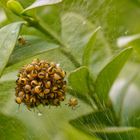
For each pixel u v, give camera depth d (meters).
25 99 0.17
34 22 0.19
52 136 0.19
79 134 0.19
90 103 0.18
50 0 0.17
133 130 0.18
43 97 0.17
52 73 0.17
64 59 0.19
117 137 0.18
